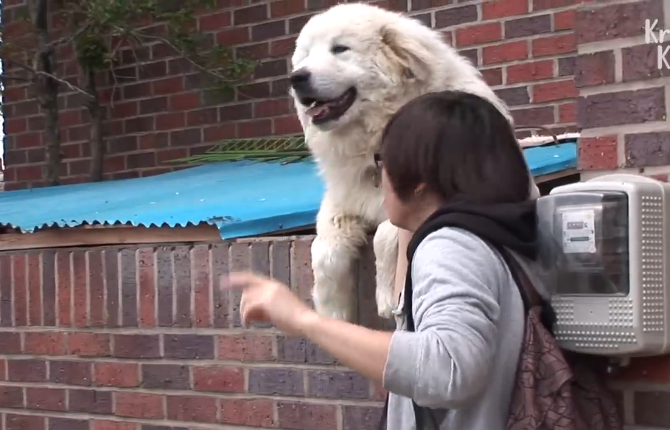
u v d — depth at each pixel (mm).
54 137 6699
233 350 3492
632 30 2258
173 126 6625
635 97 2260
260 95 6219
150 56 6695
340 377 3205
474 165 1843
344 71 3238
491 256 1737
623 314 1901
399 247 2529
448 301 1627
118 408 3834
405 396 1684
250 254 3424
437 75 3291
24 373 4160
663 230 1958
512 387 1756
